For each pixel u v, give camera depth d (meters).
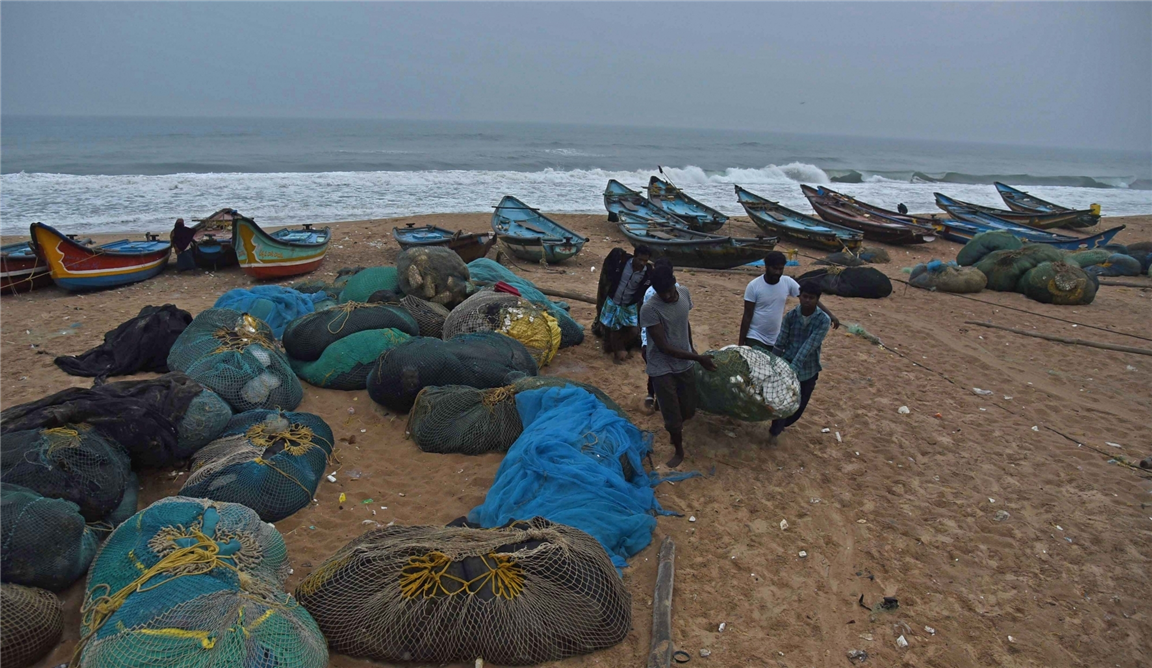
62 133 79.94
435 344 7.32
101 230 19.72
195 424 5.83
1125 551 5.61
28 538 4.09
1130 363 10.46
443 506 5.69
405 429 7.02
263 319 9.01
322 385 7.93
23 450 4.64
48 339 9.71
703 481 6.31
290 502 5.43
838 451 7.10
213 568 3.82
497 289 9.70
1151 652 4.54
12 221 20.45
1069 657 4.46
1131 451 7.44
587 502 5.17
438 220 22.11
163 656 3.18
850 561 5.33
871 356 10.27
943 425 7.91
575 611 4.08
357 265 15.55
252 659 3.25
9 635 3.71
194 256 14.30
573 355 9.34
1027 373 9.90
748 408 6.43
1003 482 6.66
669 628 4.34
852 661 4.32
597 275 15.66
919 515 6.03
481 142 76.56
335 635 3.98
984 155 132.12
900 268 18.19
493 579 4.01
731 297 13.83
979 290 14.91
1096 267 17.33
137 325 8.32
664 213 22.28
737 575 5.07
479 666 3.96
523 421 6.46
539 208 27.58
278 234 15.98
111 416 5.23
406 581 4.01
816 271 14.72
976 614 4.83
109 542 4.23
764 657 4.29
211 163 43.31
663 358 6.17
